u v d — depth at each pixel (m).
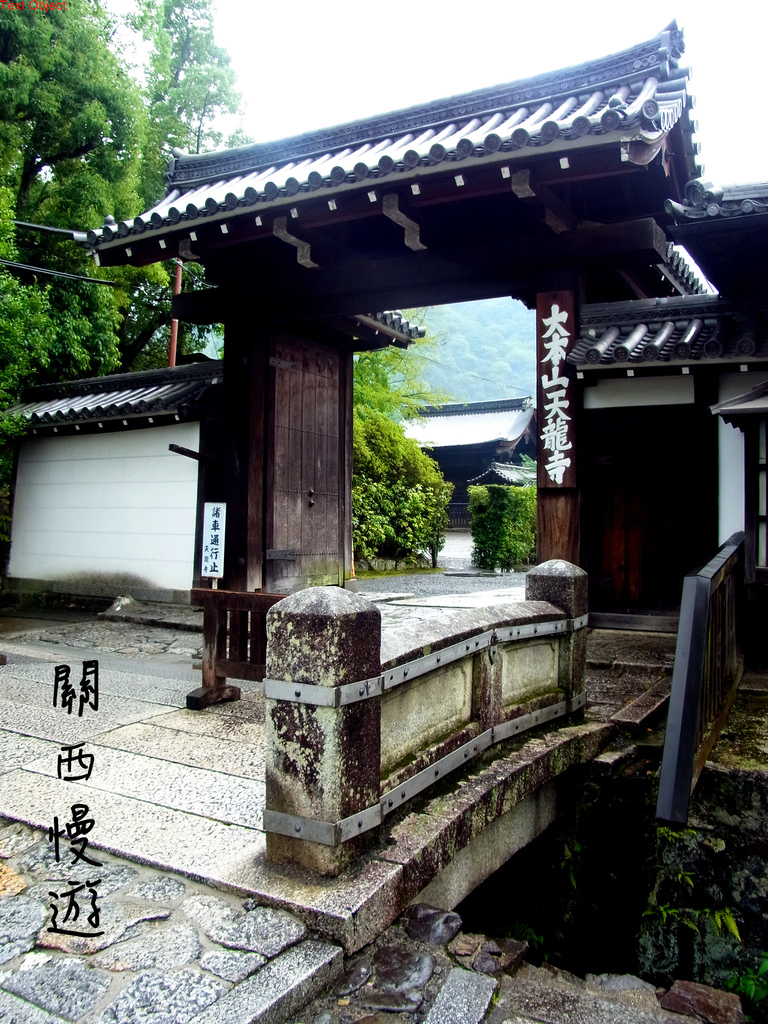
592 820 4.21
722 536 5.91
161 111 16.84
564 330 6.05
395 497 17.45
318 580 8.58
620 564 6.59
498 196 6.22
